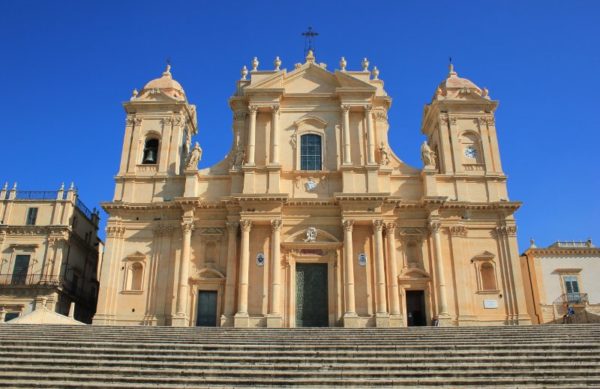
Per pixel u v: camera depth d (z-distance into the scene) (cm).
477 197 3600
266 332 2327
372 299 3288
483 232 3503
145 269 3447
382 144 3716
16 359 1725
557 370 1598
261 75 3812
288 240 3403
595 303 4091
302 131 3709
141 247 3500
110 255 3466
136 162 3734
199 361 1734
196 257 3441
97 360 1742
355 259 3375
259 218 3381
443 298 3278
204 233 3484
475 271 3419
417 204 3481
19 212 4269
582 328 2295
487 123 3816
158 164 3719
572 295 4097
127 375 1623
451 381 1522
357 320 3200
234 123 3766
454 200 3522
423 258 3422
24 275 4078
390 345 1919
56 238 4191
